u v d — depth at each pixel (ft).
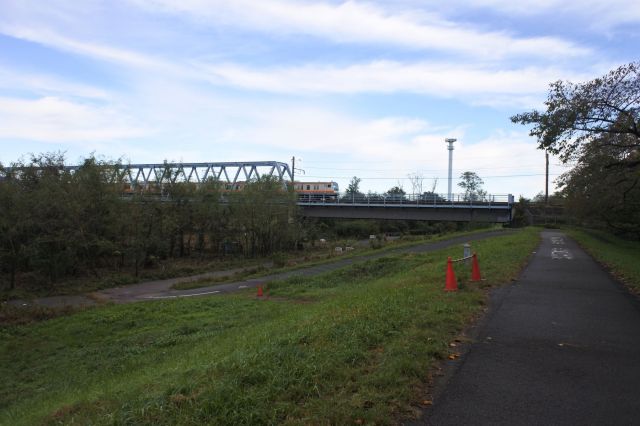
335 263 114.32
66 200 98.68
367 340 20.89
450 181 231.71
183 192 140.26
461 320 26.76
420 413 14.69
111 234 110.42
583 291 39.50
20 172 104.73
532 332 25.25
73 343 50.42
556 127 49.85
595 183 73.26
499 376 18.22
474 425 13.96
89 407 16.87
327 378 16.31
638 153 62.80
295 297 65.57
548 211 245.65
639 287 41.75
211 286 91.76
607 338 24.25
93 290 89.71
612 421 14.38
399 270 77.71
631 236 146.41
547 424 14.11
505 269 50.98
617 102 48.88
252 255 153.89
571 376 18.40
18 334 55.21
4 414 27.09
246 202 151.74
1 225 85.76
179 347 40.32
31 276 96.27
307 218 201.16
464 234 161.48
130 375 29.27
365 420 13.51
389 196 189.67
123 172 119.75
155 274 108.88
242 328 42.09
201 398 14.33
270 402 14.24
